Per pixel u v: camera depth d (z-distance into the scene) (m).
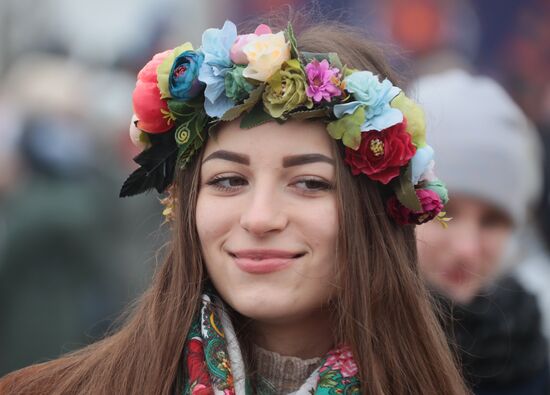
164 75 6.16
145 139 6.33
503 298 8.20
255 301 6.07
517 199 8.59
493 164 8.46
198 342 6.25
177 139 6.19
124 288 11.94
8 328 11.69
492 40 15.43
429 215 6.35
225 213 6.09
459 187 8.40
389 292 6.34
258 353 6.41
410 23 14.70
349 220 6.15
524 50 15.41
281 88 6.00
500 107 8.67
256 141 6.05
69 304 11.72
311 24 6.98
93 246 11.83
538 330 8.27
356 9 14.41
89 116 12.98
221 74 6.04
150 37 15.39
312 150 6.08
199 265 6.30
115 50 15.28
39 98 12.37
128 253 12.04
